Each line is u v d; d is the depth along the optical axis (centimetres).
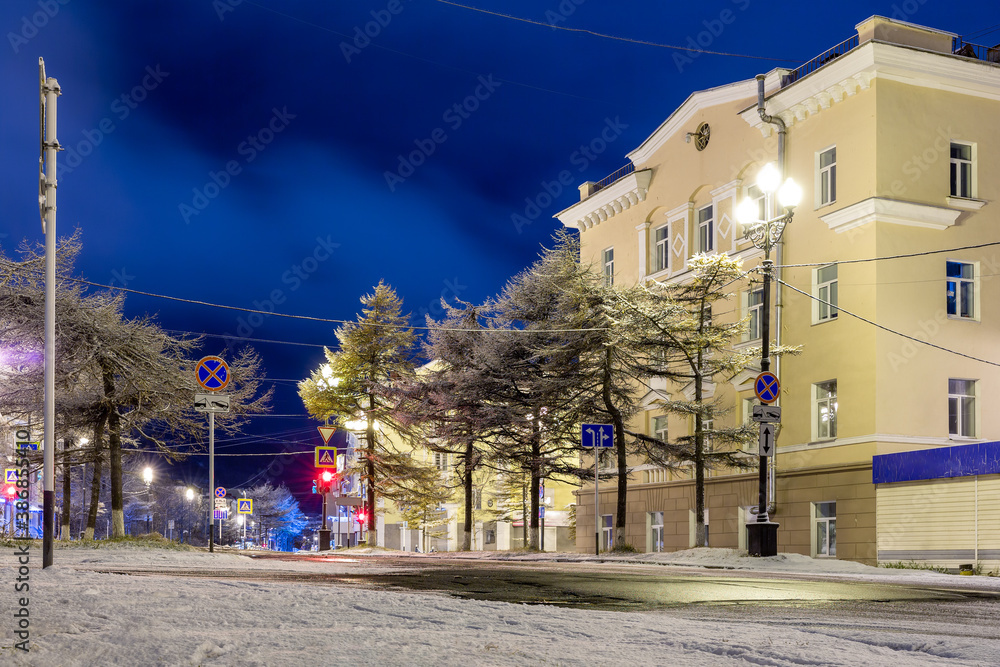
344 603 888
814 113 3303
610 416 3675
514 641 645
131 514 9469
